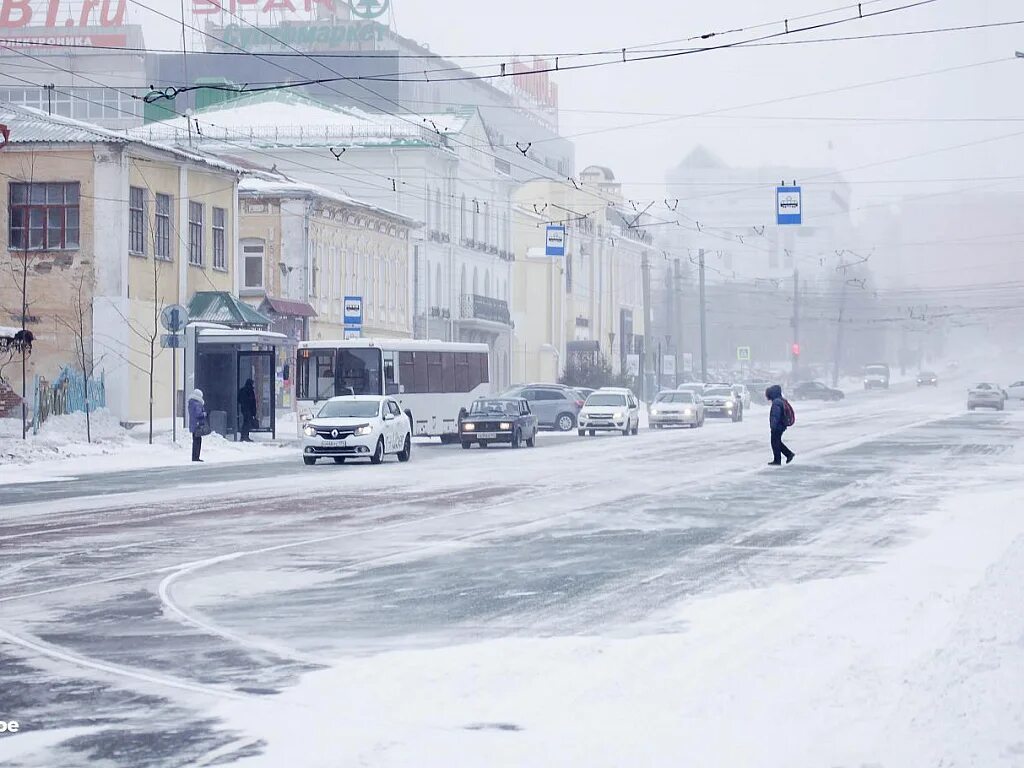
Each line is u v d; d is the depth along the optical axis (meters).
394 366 76.75
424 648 17.48
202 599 21.88
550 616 20.03
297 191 97.00
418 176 120.56
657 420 102.38
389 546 29.08
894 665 15.94
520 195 153.12
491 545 29.19
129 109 177.62
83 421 71.25
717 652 16.91
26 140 77.50
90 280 77.31
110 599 21.88
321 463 60.78
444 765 11.77
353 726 13.21
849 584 22.92
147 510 37.50
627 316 187.38
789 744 12.41
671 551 28.05
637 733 12.85
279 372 94.12
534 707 13.98
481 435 74.00
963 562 25.69
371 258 111.19
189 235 84.94
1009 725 12.96
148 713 13.89
